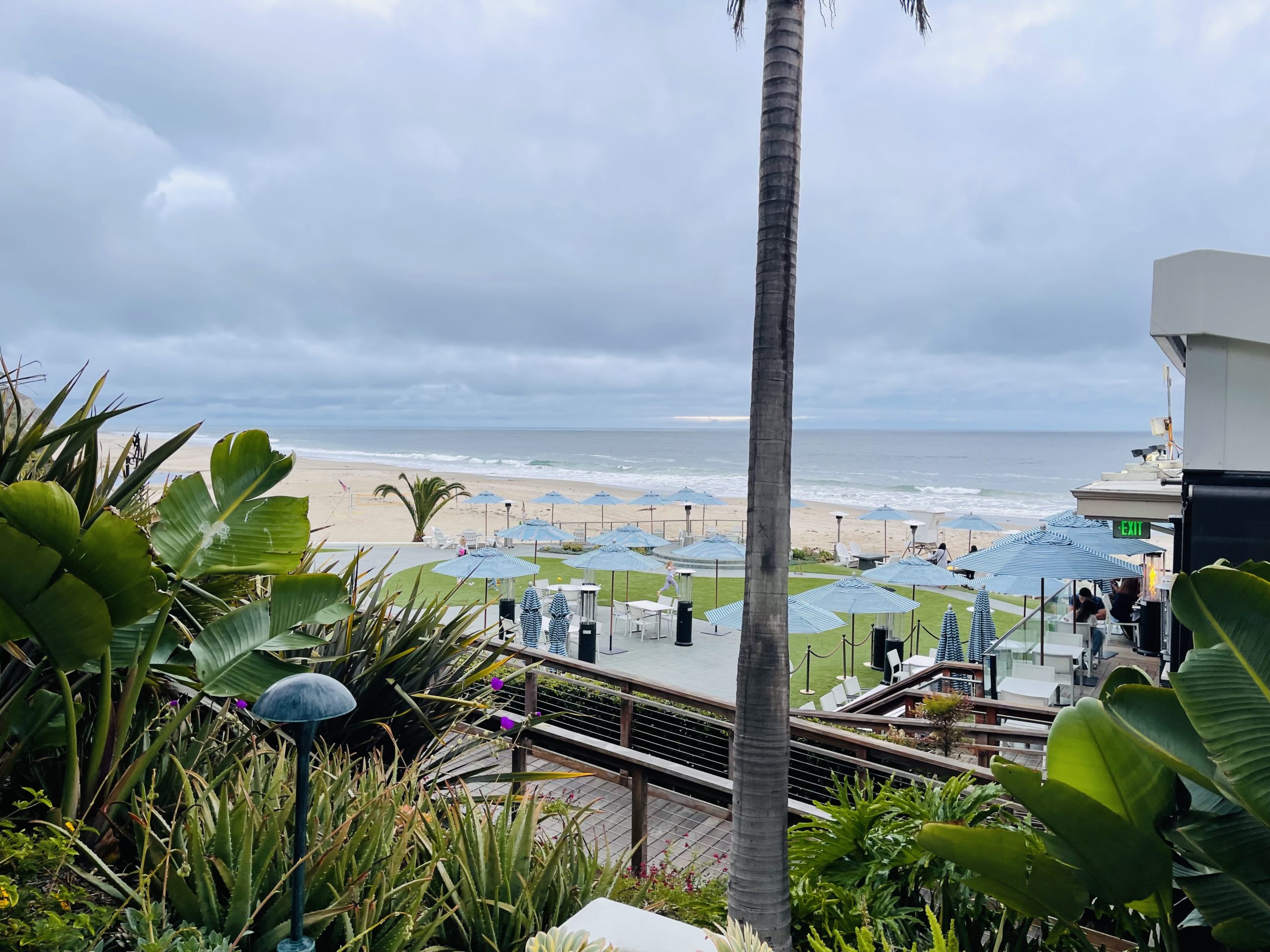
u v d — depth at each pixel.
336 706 2.29
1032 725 9.31
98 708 3.47
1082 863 3.06
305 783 2.40
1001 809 4.06
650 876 4.27
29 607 2.74
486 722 6.10
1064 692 12.78
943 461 124.56
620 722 7.23
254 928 2.52
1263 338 4.85
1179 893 3.64
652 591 23.38
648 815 6.23
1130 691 3.10
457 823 3.15
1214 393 5.06
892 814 4.15
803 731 5.64
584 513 51.38
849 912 3.74
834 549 32.00
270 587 4.88
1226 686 2.66
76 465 3.83
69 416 3.80
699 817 6.30
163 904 2.50
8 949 2.10
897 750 5.07
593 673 7.55
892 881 3.98
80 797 3.06
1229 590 2.72
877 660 15.95
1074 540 15.21
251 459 3.79
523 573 15.30
